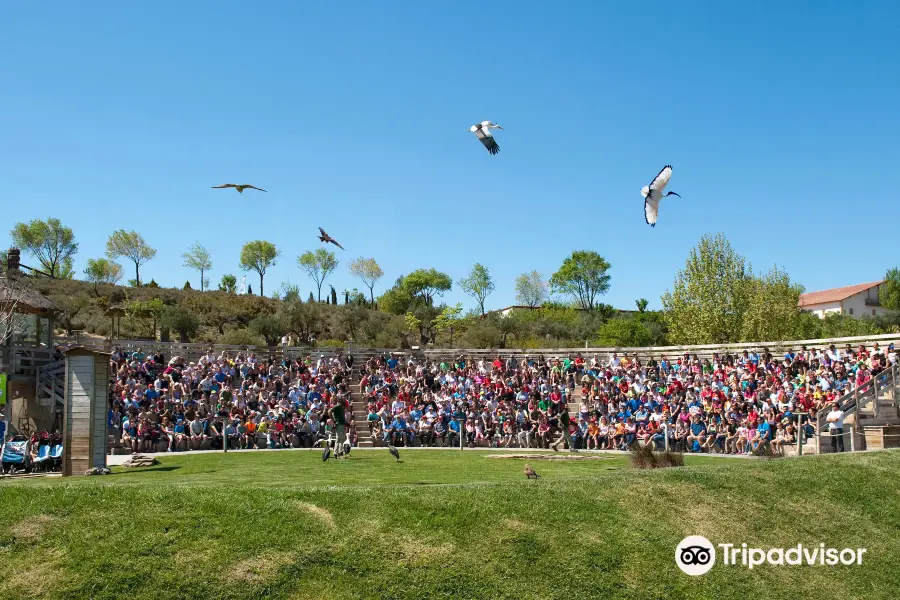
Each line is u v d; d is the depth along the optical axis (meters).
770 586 11.12
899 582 11.80
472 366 41.72
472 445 33.12
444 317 70.75
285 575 9.66
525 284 100.25
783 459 15.73
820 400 29.23
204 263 96.62
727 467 14.73
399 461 22.45
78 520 10.34
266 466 20.69
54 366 31.64
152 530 10.22
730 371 35.34
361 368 41.31
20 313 31.48
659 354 41.81
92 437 18.95
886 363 30.69
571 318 80.44
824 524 12.91
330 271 98.56
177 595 9.22
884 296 92.62
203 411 31.73
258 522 10.55
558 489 12.52
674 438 30.00
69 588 9.14
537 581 10.17
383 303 89.31
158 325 63.81
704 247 54.66
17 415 30.28
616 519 11.80
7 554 9.62
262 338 64.94
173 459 24.16
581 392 37.47
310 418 32.25
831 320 69.50
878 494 14.22
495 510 11.44
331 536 10.40
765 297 53.12
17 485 11.67
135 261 94.50
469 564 10.23
